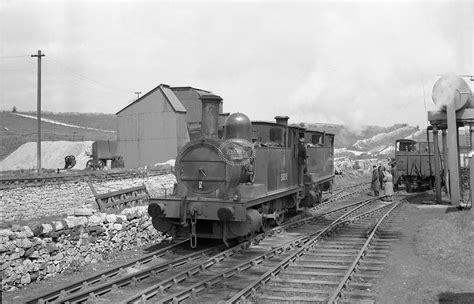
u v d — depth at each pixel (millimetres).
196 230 11570
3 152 64312
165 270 9078
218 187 10984
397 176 27625
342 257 10180
